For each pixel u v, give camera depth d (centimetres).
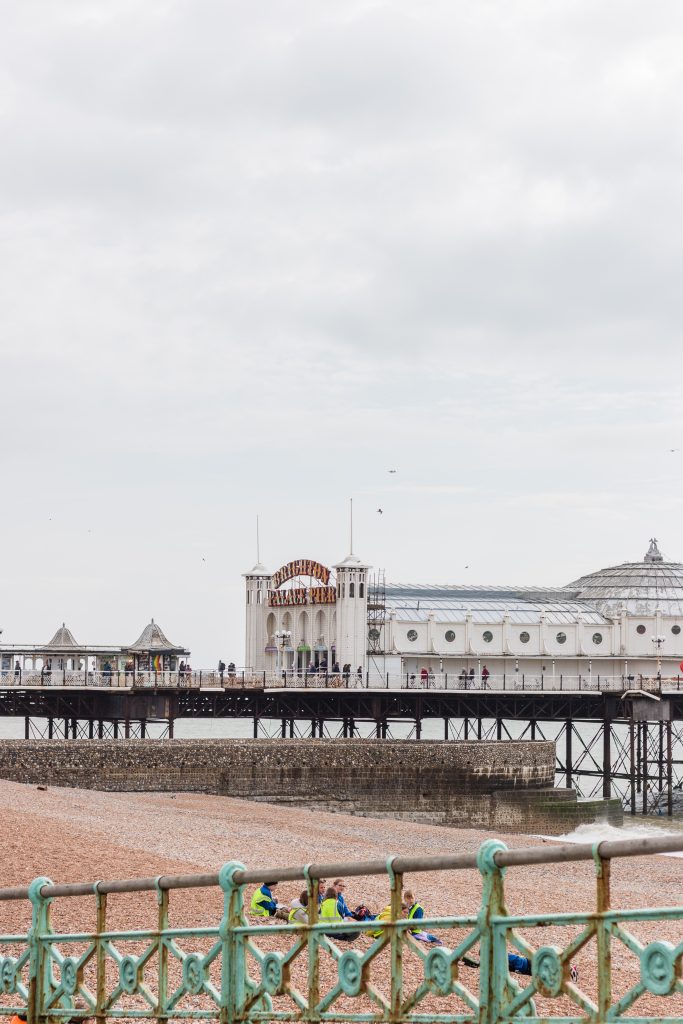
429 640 10550
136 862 3525
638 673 11119
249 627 10994
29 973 1441
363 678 9562
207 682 8800
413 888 3397
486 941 1032
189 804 5969
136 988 1329
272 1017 1195
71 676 8562
